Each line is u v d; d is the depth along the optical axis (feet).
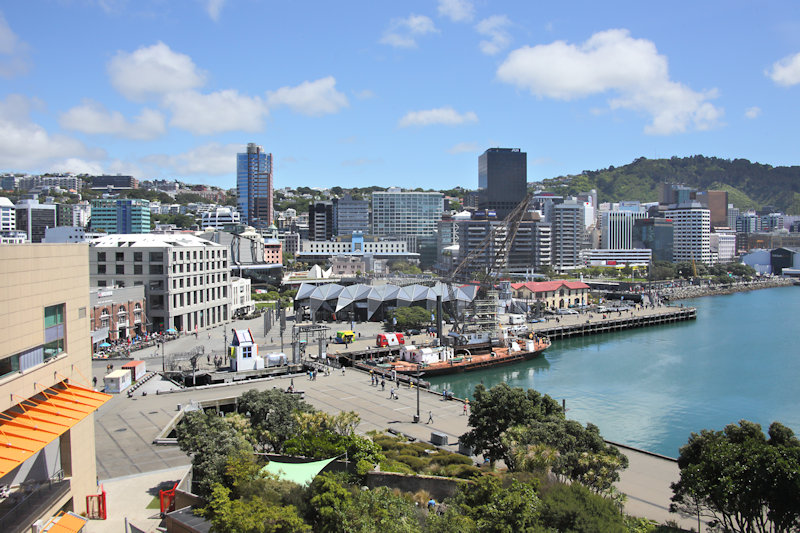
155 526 170.91
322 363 462.60
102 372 403.13
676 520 196.65
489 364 522.88
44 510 155.63
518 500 147.74
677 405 400.88
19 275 156.87
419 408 339.98
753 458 152.76
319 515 150.00
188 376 409.90
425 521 160.56
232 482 170.40
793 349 611.06
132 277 579.89
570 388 450.30
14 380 154.10
